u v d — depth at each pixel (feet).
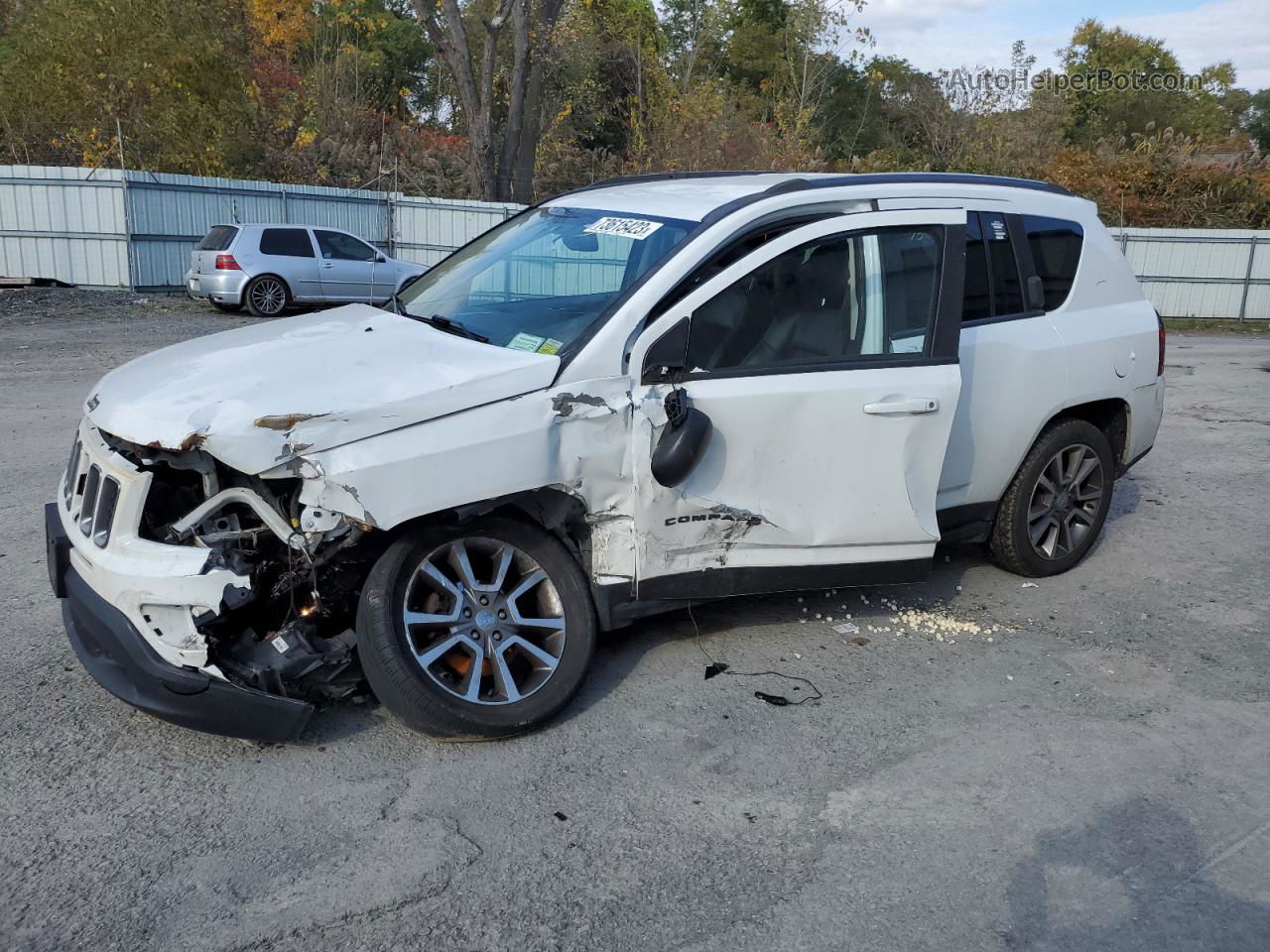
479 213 84.58
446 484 11.66
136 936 9.21
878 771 12.35
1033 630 16.72
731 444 13.41
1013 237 17.28
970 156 112.98
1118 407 19.26
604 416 12.61
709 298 13.39
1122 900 10.12
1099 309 18.69
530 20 95.45
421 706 11.87
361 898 9.79
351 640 12.09
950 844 10.95
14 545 18.89
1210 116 143.02
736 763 12.41
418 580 12.19
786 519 13.99
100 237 69.77
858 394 13.97
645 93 118.01
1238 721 13.83
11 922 9.32
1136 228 86.22
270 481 12.05
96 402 12.43
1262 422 35.04
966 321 16.52
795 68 116.98
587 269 14.33
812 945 9.40
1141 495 25.22
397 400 11.57
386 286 66.03
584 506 12.83
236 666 11.46
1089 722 13.70
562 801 11.48
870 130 145.38
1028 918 9.84
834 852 10.76
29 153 85.40
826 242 14.29
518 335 13.44
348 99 119.75
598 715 13.42
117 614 11.30
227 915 9.51
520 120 96.37
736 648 15.57
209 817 10.97
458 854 10.50
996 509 17.79
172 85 85.61
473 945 9.27
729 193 15.25
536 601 13.16
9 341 46.80
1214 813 11.65
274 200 76.89
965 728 13.43
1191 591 18.63
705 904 9.89
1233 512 23.84
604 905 9.84
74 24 81.30
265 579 11.73
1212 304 84.84
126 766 11.87
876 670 15.02
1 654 14.51
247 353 12.92
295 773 11.85
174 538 11.41
